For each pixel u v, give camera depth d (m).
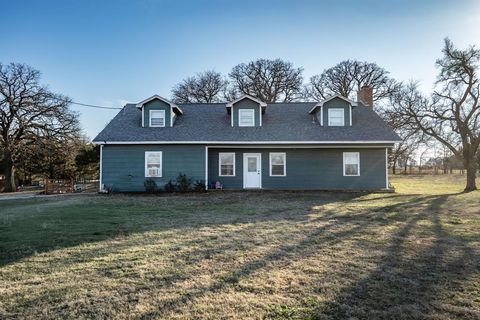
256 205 11.53
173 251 5.46
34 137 26.31
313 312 3.21
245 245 5.82
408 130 22.09
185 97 42.28
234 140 16.78
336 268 4.54
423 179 34.31
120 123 18.38
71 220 8.55
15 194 22.53
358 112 19.73
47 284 4.01
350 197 14.29
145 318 3.11
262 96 39.12
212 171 17.95
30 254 5.33
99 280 4.13
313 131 17.47
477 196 14.62
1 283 4.06
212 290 3.78
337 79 37.53
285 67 39.12
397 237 6.39
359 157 17.69
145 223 8.06
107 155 17.20
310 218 8.69
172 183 17.05
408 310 3.23
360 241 6.08
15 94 25.78
